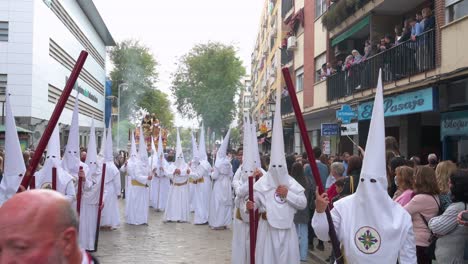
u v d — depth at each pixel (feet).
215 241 38.22
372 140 13.53
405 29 46.60
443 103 39.96
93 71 164.96
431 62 41.24
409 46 44.42
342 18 62.08
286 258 22.31
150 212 58.54
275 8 122.01
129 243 37.11
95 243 33.88
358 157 24.84
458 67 37.86
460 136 40.65
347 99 58.95
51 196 5.89
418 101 42.98
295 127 100.32
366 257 13.11
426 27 42.45
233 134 197.57
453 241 15.90
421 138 51.31
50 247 5.67
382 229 13.12
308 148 14.28
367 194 13.26
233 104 154.20
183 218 49.65
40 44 99.81
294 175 29.81
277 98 22.54
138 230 43.70
